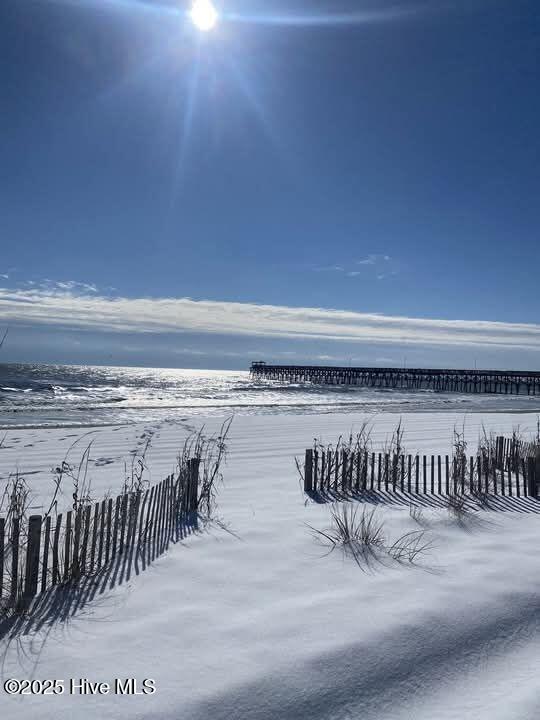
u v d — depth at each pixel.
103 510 4.18
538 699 2.48
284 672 2.63
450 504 6.18
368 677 2.64
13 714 2.32
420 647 2.92
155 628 3.10
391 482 7.99
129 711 2.33
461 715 2.38
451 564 4.20
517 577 3.93
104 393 38.50
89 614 3.31
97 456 10.94
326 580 3.84
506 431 15.67
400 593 3.61
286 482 8.00
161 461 10.38
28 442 12.68
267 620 3.19
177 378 85.69
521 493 7.12
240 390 47.22
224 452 11.07
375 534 4.97
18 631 3.09
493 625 3.21
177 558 4.32
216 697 2.44
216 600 3.49
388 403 32.16
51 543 5.05
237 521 5.49
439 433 15.05
